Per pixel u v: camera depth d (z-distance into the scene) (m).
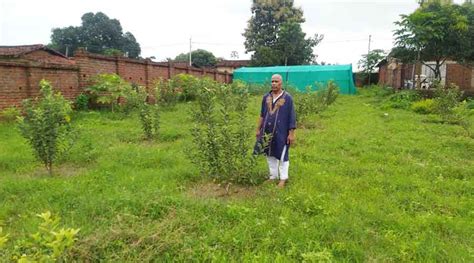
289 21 44.81
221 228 4.13
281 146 5.67
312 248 3.71
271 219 4.36
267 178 6.04
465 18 19.08
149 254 3.48
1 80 10.48
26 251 3.39
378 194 5.39
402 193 5.46
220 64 49.47
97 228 4.02
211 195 5.25
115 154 7.46
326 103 16.39
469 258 3.57
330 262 3.37
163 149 8.10
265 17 47.25
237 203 4.86
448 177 6.42
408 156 7.79
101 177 5.92
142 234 3.76
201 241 3.79
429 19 19.48
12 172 6.35
